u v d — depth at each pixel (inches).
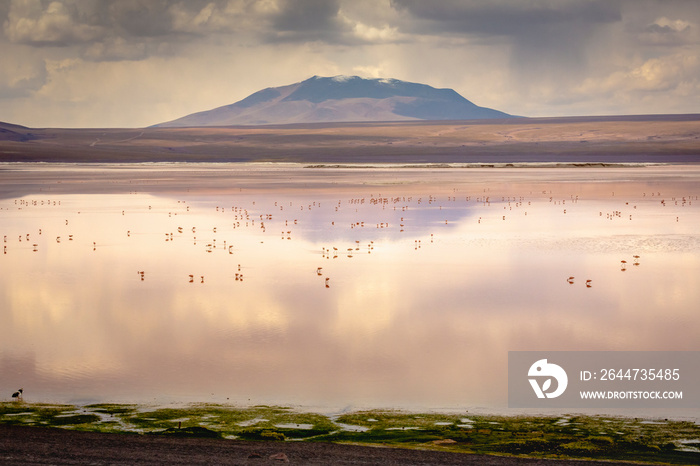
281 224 2682.1
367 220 2770.7
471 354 1096.2
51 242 2300.7
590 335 1200.8
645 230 2447.1
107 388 946.7
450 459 708.7
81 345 1147.3
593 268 1797.5
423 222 2701.8
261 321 1296.8
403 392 936.3
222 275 1742.1
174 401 896.9
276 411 861.2
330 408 874.8
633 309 1381.6
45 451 714.8
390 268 1815.9
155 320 1307.8
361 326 1259.2
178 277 1722.4
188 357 1080.2
